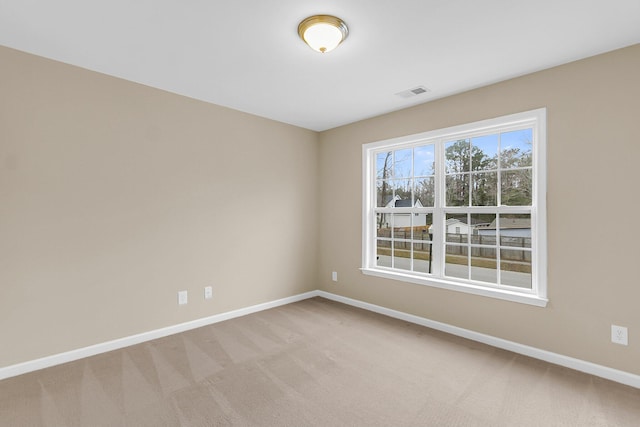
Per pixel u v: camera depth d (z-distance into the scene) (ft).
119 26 6.41
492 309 9.04
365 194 12.44
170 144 9.84
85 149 8.29
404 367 7.78
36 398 6.45
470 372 7.55
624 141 7.06
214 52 7.45
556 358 7.91
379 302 11.91
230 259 11.30
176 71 8.45
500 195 9.24
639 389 6.81
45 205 7.72
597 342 7.38
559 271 7.91
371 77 8.75
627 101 7.03
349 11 5.88
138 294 9.19
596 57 7.42
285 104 10.91
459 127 9.75
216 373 7.48
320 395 6.63
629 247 7.00
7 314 7.24
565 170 7.82
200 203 10.52
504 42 6.93
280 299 12.89
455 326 9.82
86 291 8.30
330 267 13.80
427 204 10.94
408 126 11.09
